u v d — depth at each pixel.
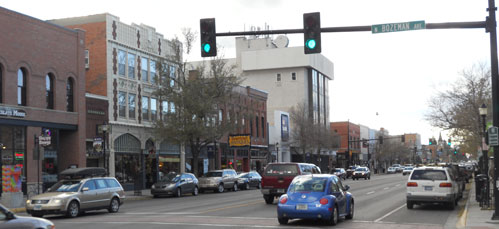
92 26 39.38
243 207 23.06
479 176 21.67
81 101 35.69
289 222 16.64
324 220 15.91
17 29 31.12
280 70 84.31
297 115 70.69
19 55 31.14
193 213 20.34
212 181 39.50
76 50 35.91
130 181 40.62
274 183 24.59
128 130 40.41
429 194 21.00
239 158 58.69
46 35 33.34
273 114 71.75
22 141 31.22
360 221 17.00
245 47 86.88
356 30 15.16
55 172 33.75
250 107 61.00
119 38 40.44
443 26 15.12
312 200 15.39
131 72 41.84
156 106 44.97
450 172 22.14
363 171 67.06
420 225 15.93
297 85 83.25
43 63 32.94
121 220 18.25
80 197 20.55
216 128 39.38
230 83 40.22
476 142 41.91
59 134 35.34
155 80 39.75
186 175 36.03
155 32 45.38
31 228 9.70
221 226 15.70
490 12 15.74
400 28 15.01
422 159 172.88
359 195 31.20
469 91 34.78
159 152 44.44
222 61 42.09
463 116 34.66
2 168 29.61
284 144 71.56
